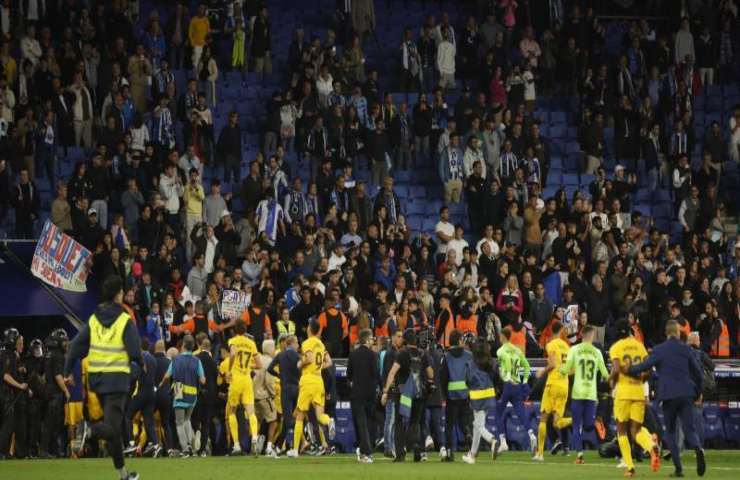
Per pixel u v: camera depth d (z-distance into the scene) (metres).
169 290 98.38
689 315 106.25
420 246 109.25
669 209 128.12
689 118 132.00
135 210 108.88
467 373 72.12
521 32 139.00
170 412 82.12
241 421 85.38
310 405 78.00
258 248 103.50
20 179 105.62
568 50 134.62
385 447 76.69
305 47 124.50
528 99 131.12
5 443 81.62
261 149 124.94
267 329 93.31
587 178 129.25
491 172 122.19
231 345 79.88
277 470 63.88
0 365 82.00
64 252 96.38
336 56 128.50
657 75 134.75
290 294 98.81
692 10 143.75
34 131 112.31
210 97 125.06
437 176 126.00
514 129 122.19
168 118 114.88
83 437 82.94
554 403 76.19
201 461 73.75
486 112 129.12
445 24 132.25
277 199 112.50
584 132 128.62
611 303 107.19
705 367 78.12
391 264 105.00
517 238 114.81
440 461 73.88
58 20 123.69
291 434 83.62
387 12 142.88
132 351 49.09
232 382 79.69
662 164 130.75
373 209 112.94
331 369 83.38
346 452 89.75
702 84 139.62
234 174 117.75
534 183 116.06
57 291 96.38
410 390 72.12
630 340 61.44
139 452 81.88
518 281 104.69
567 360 75.75
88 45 120.31
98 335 49.25
